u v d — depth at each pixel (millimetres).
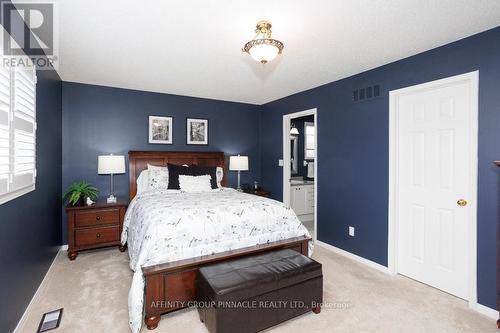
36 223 2355
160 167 3979
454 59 2342
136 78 3488
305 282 2039
